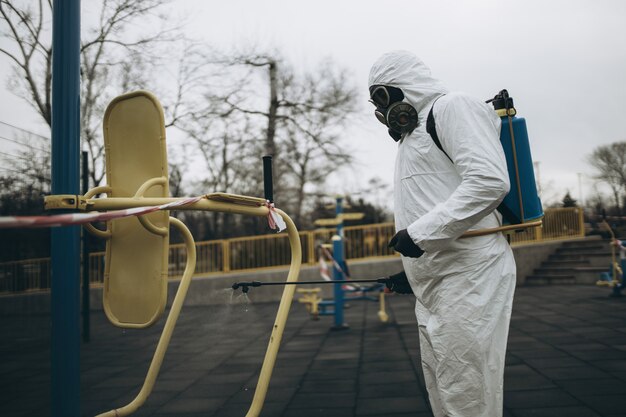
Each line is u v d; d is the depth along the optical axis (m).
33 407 4.04
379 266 13.51
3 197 6.58
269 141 18.94
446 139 2.04
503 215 2.14
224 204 2.11
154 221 2.14
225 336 7.55
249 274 13.35
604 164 31.94
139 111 2.22
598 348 5.52
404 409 3.65
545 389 3.99
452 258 2.04
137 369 5.46
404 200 2.21
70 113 1.96
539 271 14.89
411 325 7.92
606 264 14.48
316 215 21.16
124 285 2.26
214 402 4.06
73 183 1.95
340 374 4.84
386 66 2.19
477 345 1.98
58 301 1.89
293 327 8.34
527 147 2.16
